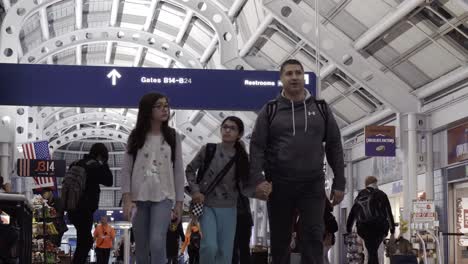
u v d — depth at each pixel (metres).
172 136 6.75
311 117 5.87
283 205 5.98
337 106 27.98
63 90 18.92
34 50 27.81
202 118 40.59
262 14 24.80
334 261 30.05
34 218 14.73
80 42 28.83
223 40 25.17
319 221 5.92
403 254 14.73
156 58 39.78
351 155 29.41
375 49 22.17
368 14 21.19
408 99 21.69
